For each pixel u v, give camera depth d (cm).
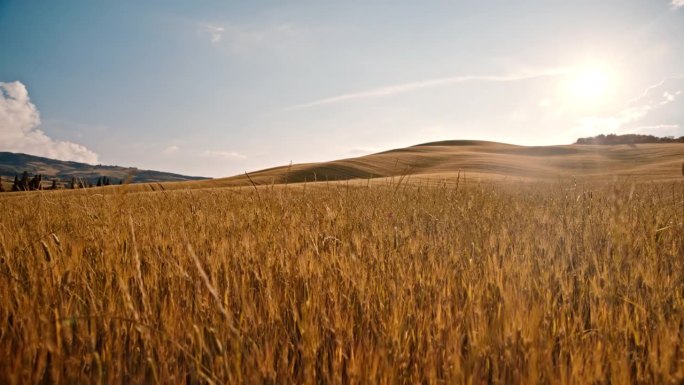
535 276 322
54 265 279
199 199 852
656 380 180
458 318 233
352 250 381
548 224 521
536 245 411
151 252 339
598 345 201
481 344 204
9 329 216
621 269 337
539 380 181
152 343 200
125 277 264
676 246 419
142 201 774
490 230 484
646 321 239
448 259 347
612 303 255
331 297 262
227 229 486
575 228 480
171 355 195
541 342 202
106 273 278
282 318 249
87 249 346
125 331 215
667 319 248
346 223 508
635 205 619
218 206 725
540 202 857
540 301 267
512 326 215
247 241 380
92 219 429
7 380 169
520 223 543
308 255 344
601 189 734
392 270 325
